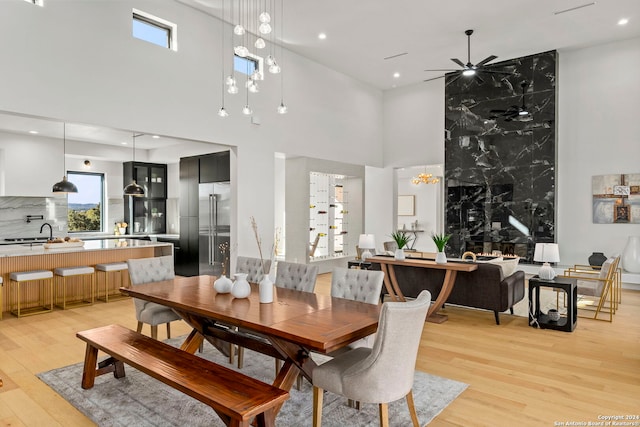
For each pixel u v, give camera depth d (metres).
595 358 3.88
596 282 5.45
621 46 7.62
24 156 7.72
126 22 5.52
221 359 3.82
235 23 6.84
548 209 8.14
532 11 6.41
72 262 6.19
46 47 4.78
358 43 7.63
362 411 2.86
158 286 3.92
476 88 8.96
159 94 5.86
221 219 7.60
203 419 2.73
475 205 8.98
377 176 10.80
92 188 9.74
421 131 10.05
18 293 5.24
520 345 4.26
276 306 3.12
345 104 9.43
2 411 2.83
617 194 7.67
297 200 8.64
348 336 2.44
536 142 8.27
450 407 2.91
